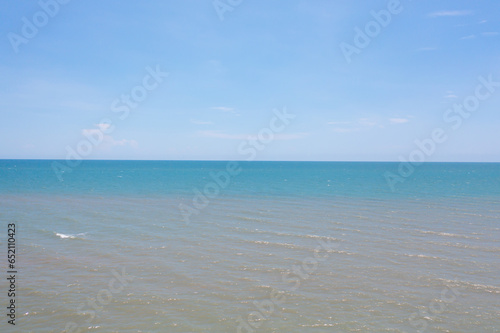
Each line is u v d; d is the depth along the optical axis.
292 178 97.44
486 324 13.86
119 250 23.36
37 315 14.44
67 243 24.91
